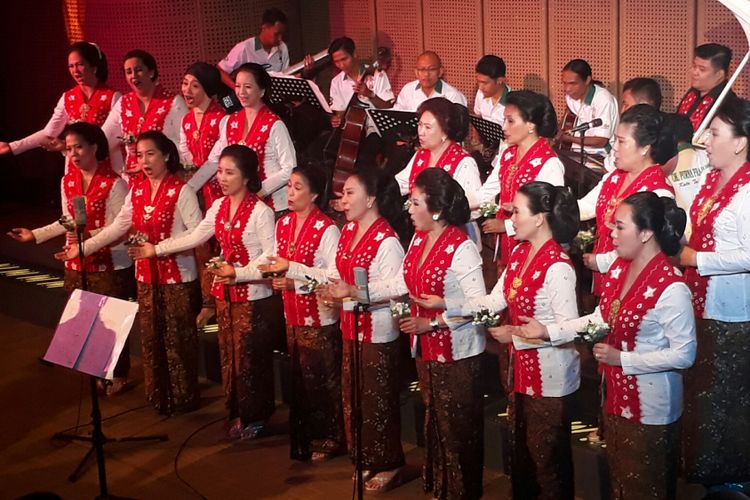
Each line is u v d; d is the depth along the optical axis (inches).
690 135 177.5
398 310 164.1
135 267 230.1
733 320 164.1
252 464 202.5
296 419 199.2
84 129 223.9
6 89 379.9
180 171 234.7
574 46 297.3
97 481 199.6
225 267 194.4
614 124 255.6
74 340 177.5
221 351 215.2
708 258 160.1
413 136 251.0
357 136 264.4
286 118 275.4
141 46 335.6
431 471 178.5
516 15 307.7
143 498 191.6
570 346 157.1
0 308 295.0
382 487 187.3
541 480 162.1
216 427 219.6
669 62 279.3
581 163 221.1
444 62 329.7
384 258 175.8
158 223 213.0
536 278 153.7
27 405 236.4
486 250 256.4
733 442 169.9
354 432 186.4
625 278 147.6
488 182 195.3
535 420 159.8
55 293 277.7
